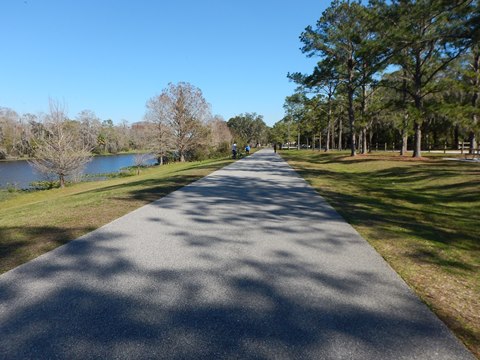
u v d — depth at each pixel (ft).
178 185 41.88
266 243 17.54
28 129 196.85
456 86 68.03
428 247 16.92
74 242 17.69
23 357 8.20
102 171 139.85
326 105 127.44
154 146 148.87
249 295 11.51
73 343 8.76
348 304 10.91
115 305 10.79
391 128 186.80
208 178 49.85
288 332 9.26
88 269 13.88
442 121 152.87
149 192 35.94
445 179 45.39
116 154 297.53
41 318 10.02
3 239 18.30
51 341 8.85
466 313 10.37
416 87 74.59
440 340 8.93
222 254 15.78
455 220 23.99
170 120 151.74
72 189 82.43
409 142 212.02
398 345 8.70
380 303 10.98
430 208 29.17
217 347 8.57
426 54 74.74
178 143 151.94
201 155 153.28
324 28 93.50
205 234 19.25
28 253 15.92
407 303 11.00
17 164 183.32
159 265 14.34
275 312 10.36
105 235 19.02
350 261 14.90
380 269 13.96
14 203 66.90
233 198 31.89
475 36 56.90
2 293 11.68
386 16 70.18
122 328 9.46
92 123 287.07
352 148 98.07
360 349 8.52
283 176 52.80
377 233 19.56
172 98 149.89
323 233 19.54
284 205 28.32
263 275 13.28
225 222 22.21
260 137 418.51
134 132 312.71
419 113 69.62
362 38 87.40
